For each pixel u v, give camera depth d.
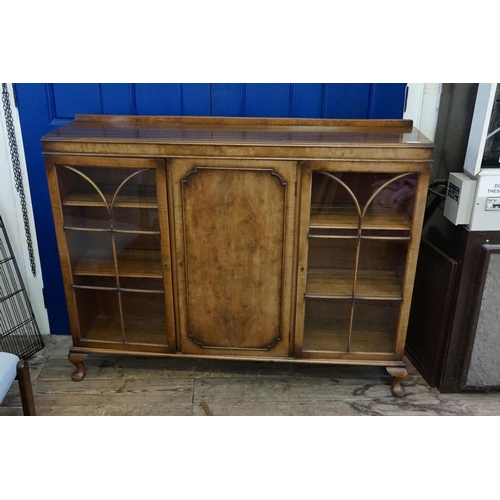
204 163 1.85
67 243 2.06
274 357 2.17
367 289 2.06
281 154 1.82
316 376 2.34
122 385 2.27
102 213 2.00
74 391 2.23
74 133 1.95
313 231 1.96
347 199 1.91
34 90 2.18
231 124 2.13
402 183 1.88
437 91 2.15
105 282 2.13
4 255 2.43
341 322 2.14
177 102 2.19
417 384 2.29
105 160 1.88
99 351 2.24
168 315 2.12
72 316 2.19
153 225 1.99
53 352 2.48
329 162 1.83
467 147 1.97
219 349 2.17
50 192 1.97
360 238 1.96
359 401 2.19
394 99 2.16
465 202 1.95
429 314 2.25
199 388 2.26
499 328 2.09
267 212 1.92
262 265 2.00
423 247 2.28
